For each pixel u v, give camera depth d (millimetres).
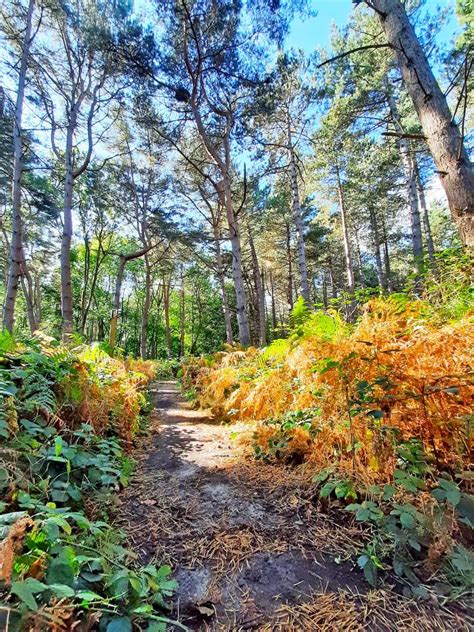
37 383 2002
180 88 7453
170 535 1539
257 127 8945
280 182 13469
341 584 1218
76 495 1538
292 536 1507
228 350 6996
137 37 6773
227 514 1708
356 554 1366
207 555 1400
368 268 22469
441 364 1646
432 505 1366
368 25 8734
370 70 8820
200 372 6062
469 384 1542
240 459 2453
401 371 1696
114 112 10914
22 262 6961
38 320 20281
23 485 1371
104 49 7188
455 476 1489
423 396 1603
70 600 919
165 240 15586
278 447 2311
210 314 27781
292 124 10273
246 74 7492
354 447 1774
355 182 11945
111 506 1758
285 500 1810
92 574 1037
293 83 9398
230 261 16750
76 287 22719
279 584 1229
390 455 1651
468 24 7328
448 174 2568
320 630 1032
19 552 951
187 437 3266
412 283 3098
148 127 9336
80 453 1836
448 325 1832
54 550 1013
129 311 28172
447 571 1201
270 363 3828
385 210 14680
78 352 3727
